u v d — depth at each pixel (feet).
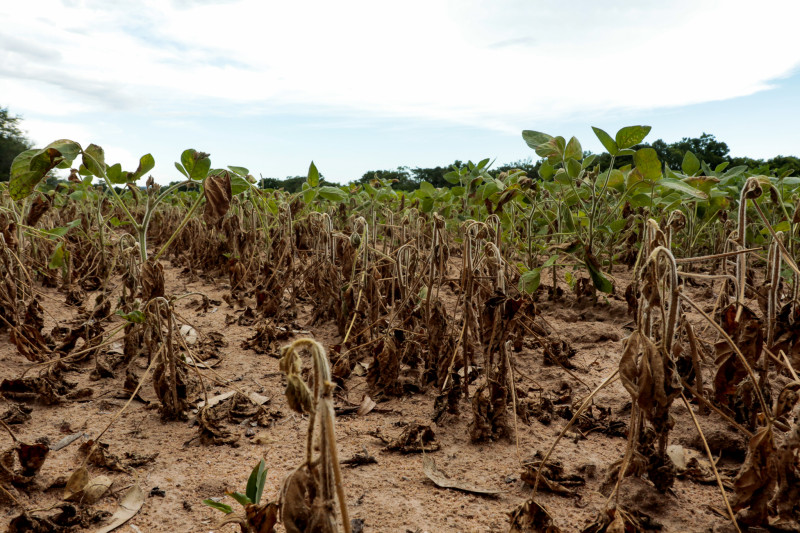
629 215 19.92
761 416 6.95
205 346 12.50
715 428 8.28
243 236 18.37
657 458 6.48
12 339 10.58
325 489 4.14
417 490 6.98
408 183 44.73
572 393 10.19
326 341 13.30
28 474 6.91
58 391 9.87
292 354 4.05
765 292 8.02
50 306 16.10
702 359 9.82
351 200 26.17
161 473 7.33
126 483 7.07
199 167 9.28
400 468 7.57
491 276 8.34
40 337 11.07
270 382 10.69
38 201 12.75
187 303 17.04
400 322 11.41
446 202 21.95
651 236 6.51
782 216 18.97
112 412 9.27
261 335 12.73
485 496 6.87
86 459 6.85
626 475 6.56
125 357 11.13
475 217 20.85
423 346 11.50
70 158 8.59
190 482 7.11
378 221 24.50
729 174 17.75
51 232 15.46
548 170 16.98
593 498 6.76
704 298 16.58
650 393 5.47
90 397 9.82
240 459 7.77
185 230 24.64
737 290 7.19
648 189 14.76
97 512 6.34
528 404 9.44
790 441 5.65
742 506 5.92
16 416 8.72
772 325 7.50
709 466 7.59
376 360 10.09
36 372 10.89
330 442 3.87
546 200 20.02
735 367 6.92
